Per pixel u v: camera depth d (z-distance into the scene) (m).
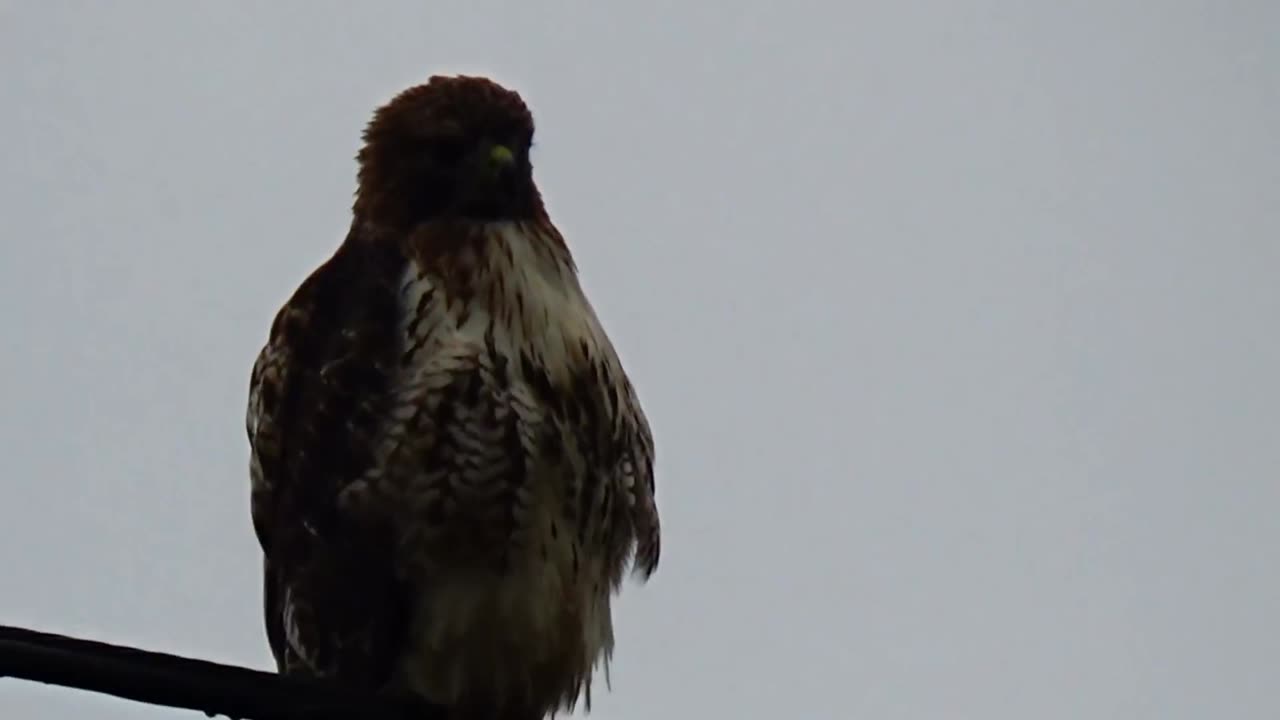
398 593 11.51
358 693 9.66
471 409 11.32
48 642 9.02
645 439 12.30
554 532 11.57
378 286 11.84
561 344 11.72
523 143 12.70
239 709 9.45
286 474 11.93
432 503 11.33
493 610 11.52
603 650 12.32
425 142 12.52
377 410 11.48
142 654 9.19
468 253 11.90
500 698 11.82
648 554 12.44
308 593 11.72
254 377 12.43
